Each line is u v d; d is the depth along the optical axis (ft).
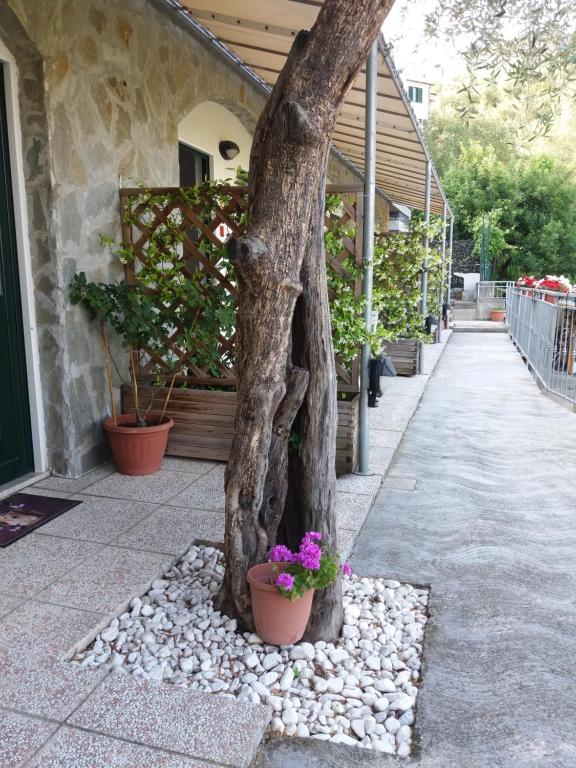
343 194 12.64
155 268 13.28
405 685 6.68
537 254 75.82
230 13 13.78
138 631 7.33
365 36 5.89
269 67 18.35
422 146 22.22
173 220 13.07
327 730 5.96
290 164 6.11
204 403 13.16
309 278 6.95
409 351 25.50
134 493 11.41
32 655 6.63
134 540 9.48
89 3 11.73
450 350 36.45
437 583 8.86
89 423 12.54
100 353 12.78
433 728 6.02
